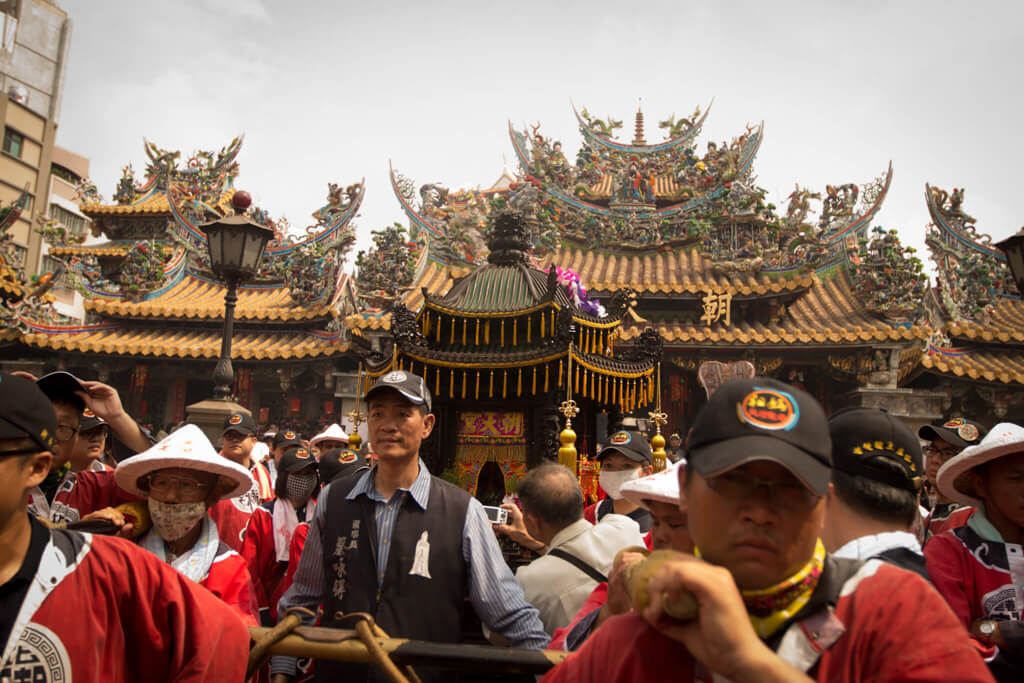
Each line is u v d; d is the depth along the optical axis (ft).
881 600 5.50
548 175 76.84
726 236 71.56
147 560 8.53
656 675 5.64
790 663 5.26
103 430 16.71
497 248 24.61
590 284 65.16
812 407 5.73
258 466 26.35
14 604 7.52
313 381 70.69
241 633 8.99
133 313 70.13
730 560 5.48
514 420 21.29
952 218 71.61
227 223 32.45
